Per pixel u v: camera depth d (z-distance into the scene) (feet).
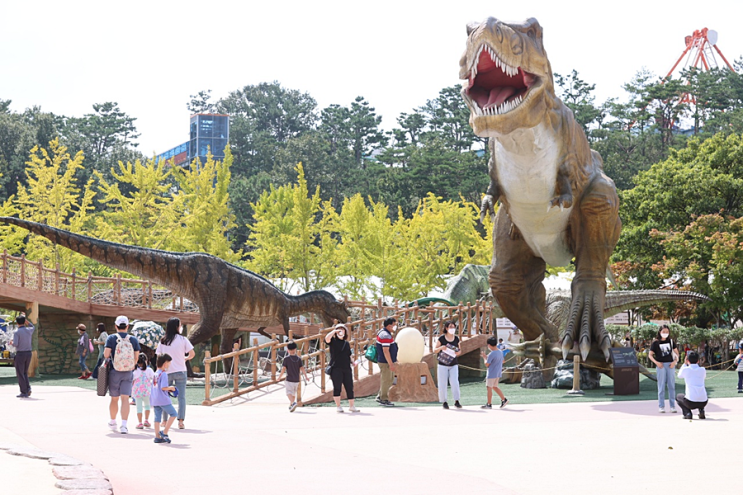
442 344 52.49
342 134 315.78
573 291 62.49
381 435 37.65
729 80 293.23
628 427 40.47
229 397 57.41
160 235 137.90
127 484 25.30
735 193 123.95
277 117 384.88
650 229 124.88
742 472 27.45
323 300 88.12
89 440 35.12
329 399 57.31
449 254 155.84
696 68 293.43
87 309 91.30
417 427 40.91
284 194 173.37
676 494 23.85
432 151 249.55
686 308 119.85
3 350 114.52
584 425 41.45
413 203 243.81
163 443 34.19
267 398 57.98
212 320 76.69
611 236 61.62
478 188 238.89
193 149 341.41
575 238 61.93
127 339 38.37
